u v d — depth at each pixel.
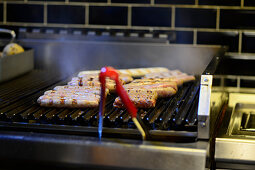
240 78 1.75
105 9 1.80
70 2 1.82
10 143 1.04
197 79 1.58
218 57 1.37
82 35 1.77
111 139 1.03
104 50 1.75
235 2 1.72
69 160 1.03
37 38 1.80
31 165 1.06
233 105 1.52
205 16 1.75
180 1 1.76
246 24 1.72
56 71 1.73
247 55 1.74
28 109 1.16
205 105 1.05
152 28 1.79
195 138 1.05
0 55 1.61
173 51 1.72
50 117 1.11
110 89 1.35
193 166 0.98
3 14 1.85
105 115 1.12
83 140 1.02
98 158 1.02
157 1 1.77
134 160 1.00
